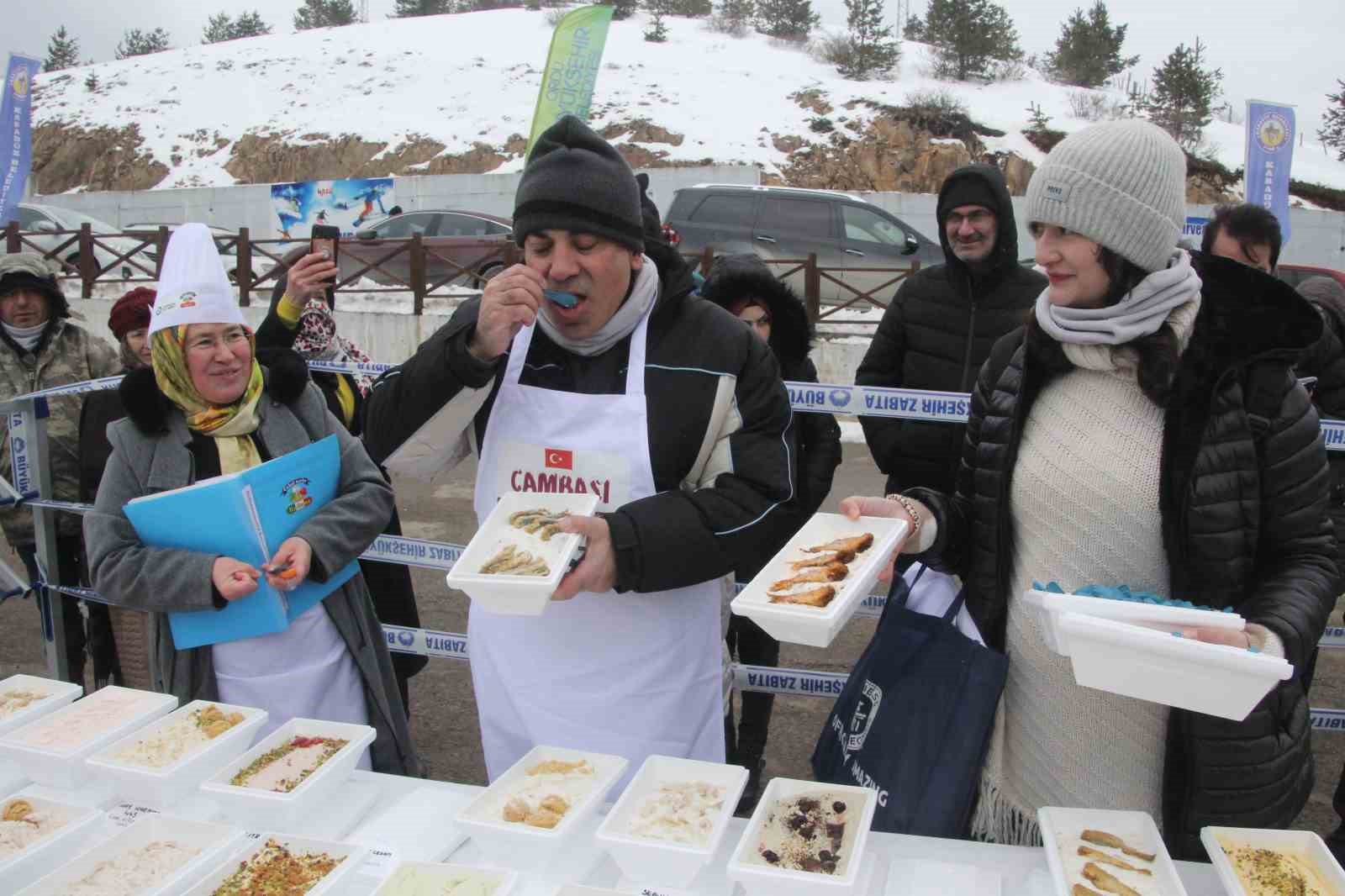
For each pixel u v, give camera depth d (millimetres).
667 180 16016
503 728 1840
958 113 28141
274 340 2957
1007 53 34469
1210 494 1463
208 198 19297
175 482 2109
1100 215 1450
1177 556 1502
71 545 3490
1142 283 1471
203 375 2088
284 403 2252
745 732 3047
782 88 31562
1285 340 1427
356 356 3404
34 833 1502
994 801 1734
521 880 1401
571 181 1582
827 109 29375
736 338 1768
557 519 1604
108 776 1627
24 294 3564
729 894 1371
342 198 16734
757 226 11141
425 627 4535
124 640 3041
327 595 2158
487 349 1628
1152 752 1593
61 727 1763
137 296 3156
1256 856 1338
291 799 1517
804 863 1347
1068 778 1634
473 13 43594
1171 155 1468
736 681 2957
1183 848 1528
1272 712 1493
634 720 1760
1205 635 1222
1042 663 1637
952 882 1377
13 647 4316
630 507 1632
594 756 1602
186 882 1381
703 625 1847
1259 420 1468
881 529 1611
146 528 2002
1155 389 1473
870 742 1709
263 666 2078
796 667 4062
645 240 1727
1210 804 1493
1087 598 1302
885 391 2973
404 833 1538
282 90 35062
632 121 28719
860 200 11195
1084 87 34750
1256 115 5559
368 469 2293
